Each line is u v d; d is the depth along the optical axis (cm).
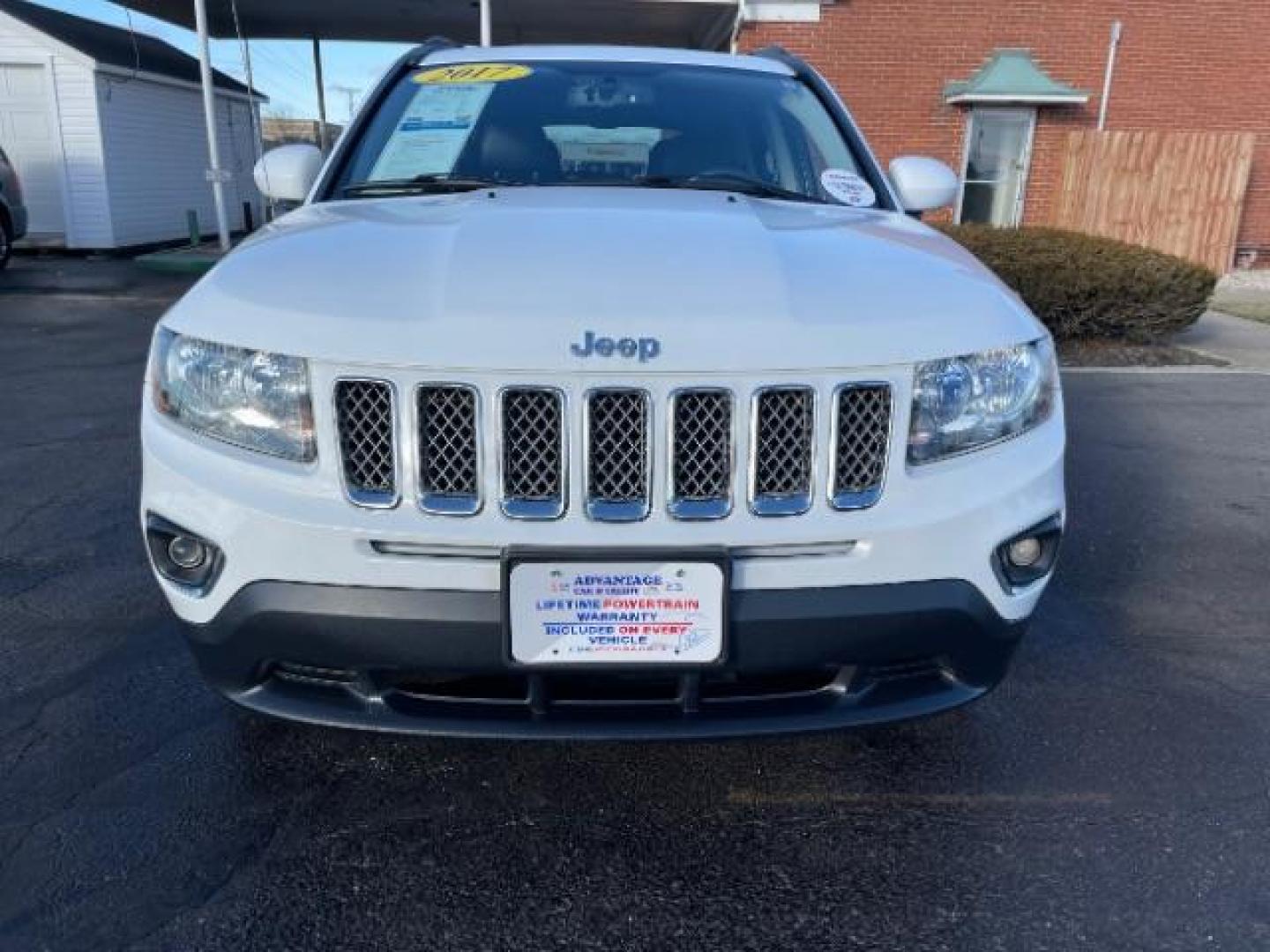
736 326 185
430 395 182
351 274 201
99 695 279
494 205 247
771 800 239
